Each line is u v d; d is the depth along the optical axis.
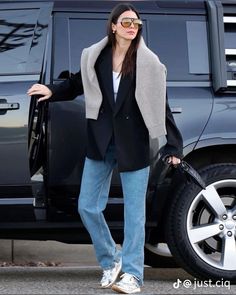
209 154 5.07
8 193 4.77
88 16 4.99
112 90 4.43
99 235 4.65
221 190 5.02
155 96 4.39
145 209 4.78
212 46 5.01
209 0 5.11
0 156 4.72
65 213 4.84
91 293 4.64
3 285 5.07
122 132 4.42
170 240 4.91
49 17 4.94
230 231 4.94
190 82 4.99
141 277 4.58
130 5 4.45
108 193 4.70
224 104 4.94
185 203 4.88
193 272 4.93
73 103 4.80
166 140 4.66
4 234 4.92
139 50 4.42
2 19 4.94
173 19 5.07
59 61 4.92
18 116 4.72
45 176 4.83
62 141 4.79
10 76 4.82
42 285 5.06
